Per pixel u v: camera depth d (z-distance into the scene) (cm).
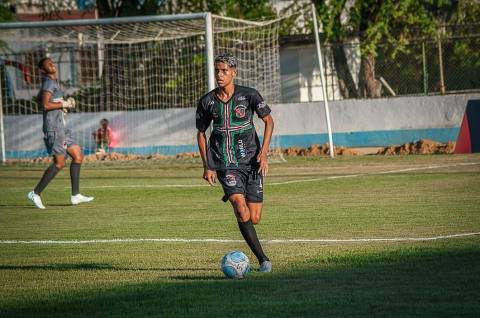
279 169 4884
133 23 5012
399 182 3791
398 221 2556
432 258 1867
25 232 2675
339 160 5312
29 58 7038
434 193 3284
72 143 3422
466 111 5469
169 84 6456
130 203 3459
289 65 7050
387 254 1944
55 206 3441
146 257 2089
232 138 1794
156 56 6438
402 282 1612
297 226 2555
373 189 3566
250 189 1808
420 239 2173
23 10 8088
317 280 1664
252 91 1805
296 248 2123
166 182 4388
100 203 3494
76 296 1612
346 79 6944
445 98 5853
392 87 6681
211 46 4888
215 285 1650
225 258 1731
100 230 2658
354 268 1783
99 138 6203
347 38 6962
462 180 3738
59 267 1988
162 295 1571
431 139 5878
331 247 2111
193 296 1548
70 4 7762
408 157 5272
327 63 6956
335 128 6044
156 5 7475
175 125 6172
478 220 2502
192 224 2719
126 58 6494
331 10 6806
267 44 5981
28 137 6291
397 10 6694
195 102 6456
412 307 1397
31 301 1582
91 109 6588
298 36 6962
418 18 6812
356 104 6003
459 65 6344
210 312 1412
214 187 4025
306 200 3284
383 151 5669
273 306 1438
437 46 6394
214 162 1812
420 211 2770
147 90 6481
